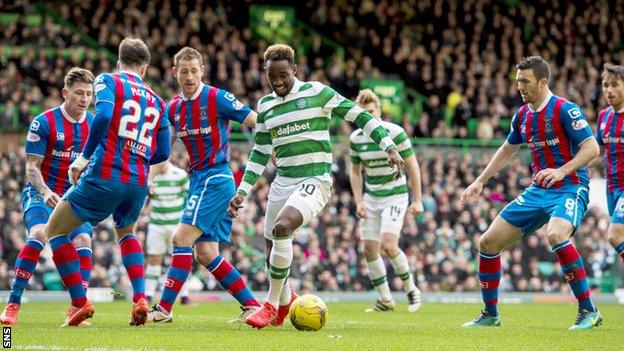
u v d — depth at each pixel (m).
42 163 16.92
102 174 14.77
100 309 23.61
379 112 22.09
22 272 16.30
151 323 16.92
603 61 57.09
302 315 14.98
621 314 23.50
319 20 56.00
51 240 15.38
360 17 55.59
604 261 38.06
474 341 13.85
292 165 15.11
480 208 39.34
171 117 17.30
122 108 14.92
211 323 17.28
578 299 16.34
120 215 15.71
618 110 18.78
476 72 52.41
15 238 33.44
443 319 20.25
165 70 47.00
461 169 41.47
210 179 16.97
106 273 32.62
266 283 34.47
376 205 23.02
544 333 15.43
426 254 36.72
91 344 12.74
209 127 17.02
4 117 40.16
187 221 16.86
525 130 16.72
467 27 56.34
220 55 47.28
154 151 15.65
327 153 15.20
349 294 33.91
